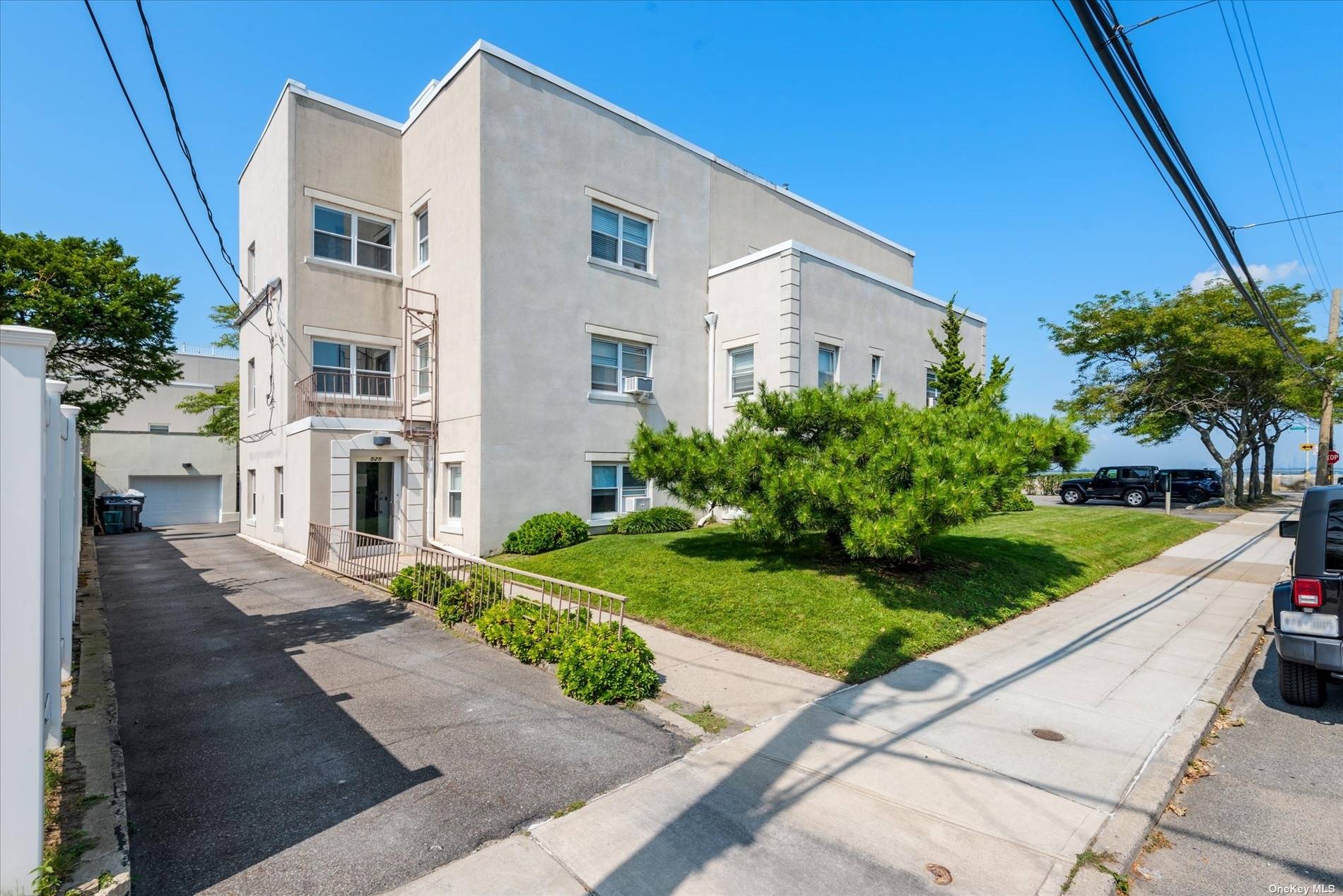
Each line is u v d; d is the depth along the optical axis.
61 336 15.92
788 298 14.35
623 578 9.65
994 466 7.30
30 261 15.41
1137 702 5.56
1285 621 5.48
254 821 3.72
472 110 12.48
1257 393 25.58
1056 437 8.01
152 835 3.57
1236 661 6.68
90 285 16.20
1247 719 5.50
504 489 12.41
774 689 5.89
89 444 22.89
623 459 14.35
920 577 8.98
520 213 12.77
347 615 8.73
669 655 6.88
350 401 14.90
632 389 14.32
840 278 15.82
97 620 8.30
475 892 3.11
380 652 7.05
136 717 5.28
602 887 3.15
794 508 8.05
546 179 13.20
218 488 29.42
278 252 14.92
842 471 7.72
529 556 11.79
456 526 13.10
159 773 4.30
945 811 3.85
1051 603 9.25
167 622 8.48
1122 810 3.87
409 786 4.13
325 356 14.78
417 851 3.43
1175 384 26.86
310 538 12.88
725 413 15.80
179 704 5.57
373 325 15.27
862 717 5.23
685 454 9.00
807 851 3.45
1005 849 3.47
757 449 8.38
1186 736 4.89
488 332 12.25
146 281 17.41
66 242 16.58
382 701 5.61
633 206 14.72
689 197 16.03
